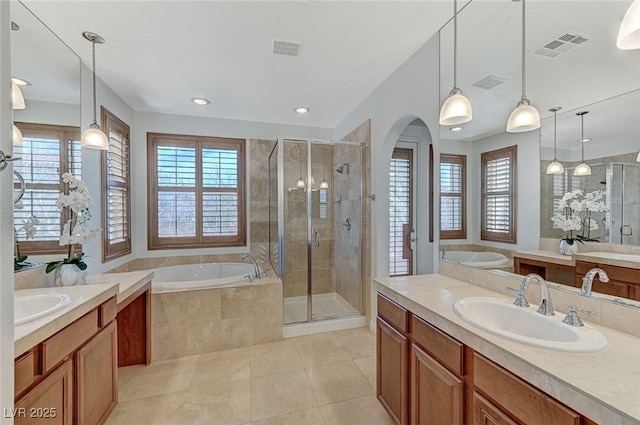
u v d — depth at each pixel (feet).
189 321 8.35
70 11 5.65
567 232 4.50
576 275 4.40
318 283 11.54
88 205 6.56
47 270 6.01
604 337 3.41
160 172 11.82
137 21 5.99
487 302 4.83
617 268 3.85
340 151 11.55
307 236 11.23
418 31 6.49
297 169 11.12
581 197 4.30
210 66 7.97
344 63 7.90
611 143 3.96
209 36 6.57
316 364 7.89
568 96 4.51
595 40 4.19
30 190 5.95
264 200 13.10
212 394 6.59
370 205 10.01
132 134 11.25
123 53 7.24
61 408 4.25
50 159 6.45
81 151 7.56
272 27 6.25
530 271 5.07
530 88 5.06
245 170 12.87
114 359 5.98
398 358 5.36
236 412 6.01
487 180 5.91
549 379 2.71
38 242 6.04
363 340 9.38
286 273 10.91
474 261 6.16
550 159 4.79
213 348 8.56
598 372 2.72
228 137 12.66
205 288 8.59
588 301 4.06
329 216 11.67
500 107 5.57
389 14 5.84
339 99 10.50
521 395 3.00
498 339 3.46
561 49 4.60
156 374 7.40
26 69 5.86
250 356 8.32
